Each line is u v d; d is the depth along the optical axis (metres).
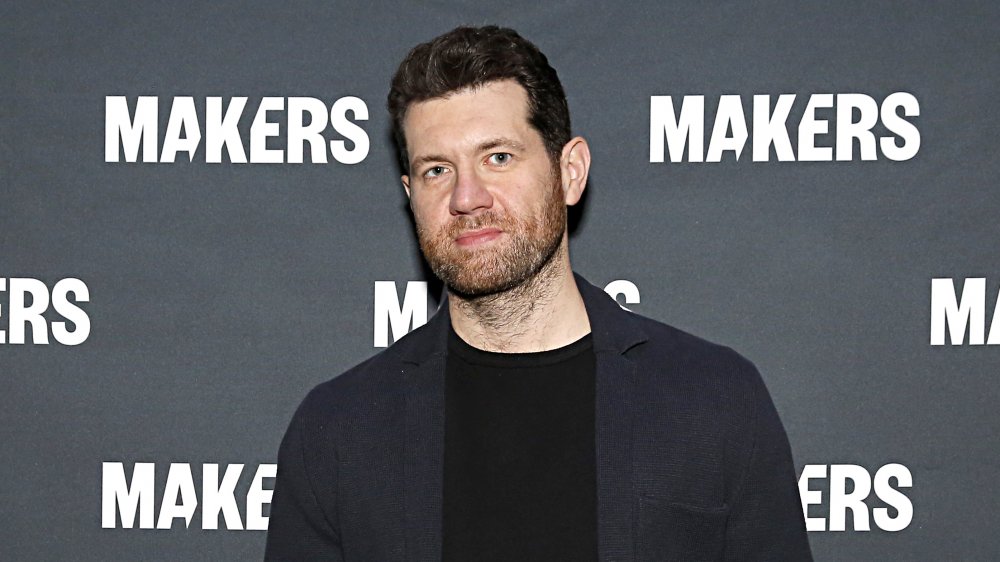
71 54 3.36
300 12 3.36
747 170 3.30
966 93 3.27
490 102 2.19
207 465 3.37
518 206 2.18
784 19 3.30
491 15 3.32
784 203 3.30
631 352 2.41
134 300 3.37
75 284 3.37
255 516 3.37
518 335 2.31
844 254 3.28
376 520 2.33
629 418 2.29
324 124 3.36
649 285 3.31
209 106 3.36
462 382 2.36
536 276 2.26
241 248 3.36
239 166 3.36
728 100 3.30
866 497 3.28
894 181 3.28
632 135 3.31
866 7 3.29
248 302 3.36
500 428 2.29
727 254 3.30
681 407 2.32
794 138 3.30
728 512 2.32
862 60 3.29
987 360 3.27
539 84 2.27
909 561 3.28
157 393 3.37
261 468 3.37
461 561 2.20
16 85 3.36
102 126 3.36
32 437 3.36
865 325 3.28
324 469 2.42
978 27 3.27
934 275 3.27
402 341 2.57
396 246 3.36
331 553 2.49
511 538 2.20
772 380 3.29
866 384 3.28
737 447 2.32
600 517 2.20
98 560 3.36
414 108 2.25
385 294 3.36
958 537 3.27
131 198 3.37
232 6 3.36
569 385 2.32
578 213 3.32
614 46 3.31
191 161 3.37
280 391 3.36
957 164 3.27
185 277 3.36
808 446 3.29
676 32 3.31
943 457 3.27
